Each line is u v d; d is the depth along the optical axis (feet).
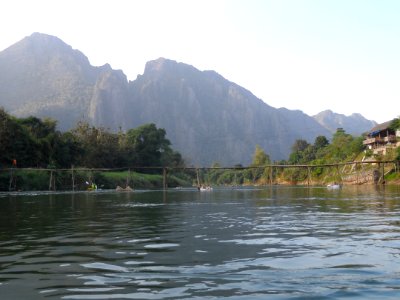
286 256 22.35
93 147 285.02
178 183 340.59
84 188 214.28
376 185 203.00
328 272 18.60
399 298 14.80
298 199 88.99
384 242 26.78
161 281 17.34
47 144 209.26
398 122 262.06
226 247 25.57
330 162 315.99
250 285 16.58
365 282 16.85
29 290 16.25
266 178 443.32
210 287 16.37
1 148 180.86
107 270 19.47
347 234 30.89
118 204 77.87
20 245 27.50
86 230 35.63
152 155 365.20
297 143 510.99
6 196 119.24
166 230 34.86
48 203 82.38
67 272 19.20
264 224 38.86
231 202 81.56
